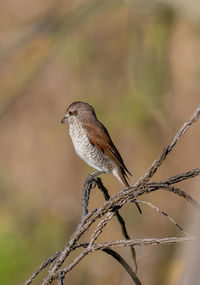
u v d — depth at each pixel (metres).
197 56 13.48
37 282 9.57
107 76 14.82
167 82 12.12
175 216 11.93
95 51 15.20
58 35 12.27
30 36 12.45
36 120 15.03
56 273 3.29
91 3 12.12
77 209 13.20
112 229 12.02
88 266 11.49
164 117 12.63
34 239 11.45
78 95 14.77
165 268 10.41
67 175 14.02
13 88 14.81
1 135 14.94
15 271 9.69
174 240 3.00
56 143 14.62
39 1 16.41
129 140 13.20
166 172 12.93
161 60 12.16
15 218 12.59
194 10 11.77
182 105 13.12
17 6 16.52
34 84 15.09
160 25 12.12
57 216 12.91
